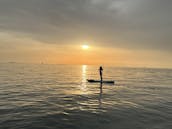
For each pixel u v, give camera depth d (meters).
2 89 20.19
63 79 39.47
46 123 8.62
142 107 12.48
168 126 8.44
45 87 23.45
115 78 48.09
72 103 13.55
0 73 50.78
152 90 23.05
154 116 10.16
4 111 10.63
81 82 32.75
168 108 12.30
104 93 19.22
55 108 11.77
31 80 33.09
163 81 40.28
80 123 8.74
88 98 15.94
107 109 11.75
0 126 8.02
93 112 10.91
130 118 9.70
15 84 25.53
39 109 11.38
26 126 8.09
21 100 14.12
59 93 18.47
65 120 9.18
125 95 18.08
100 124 8.63
